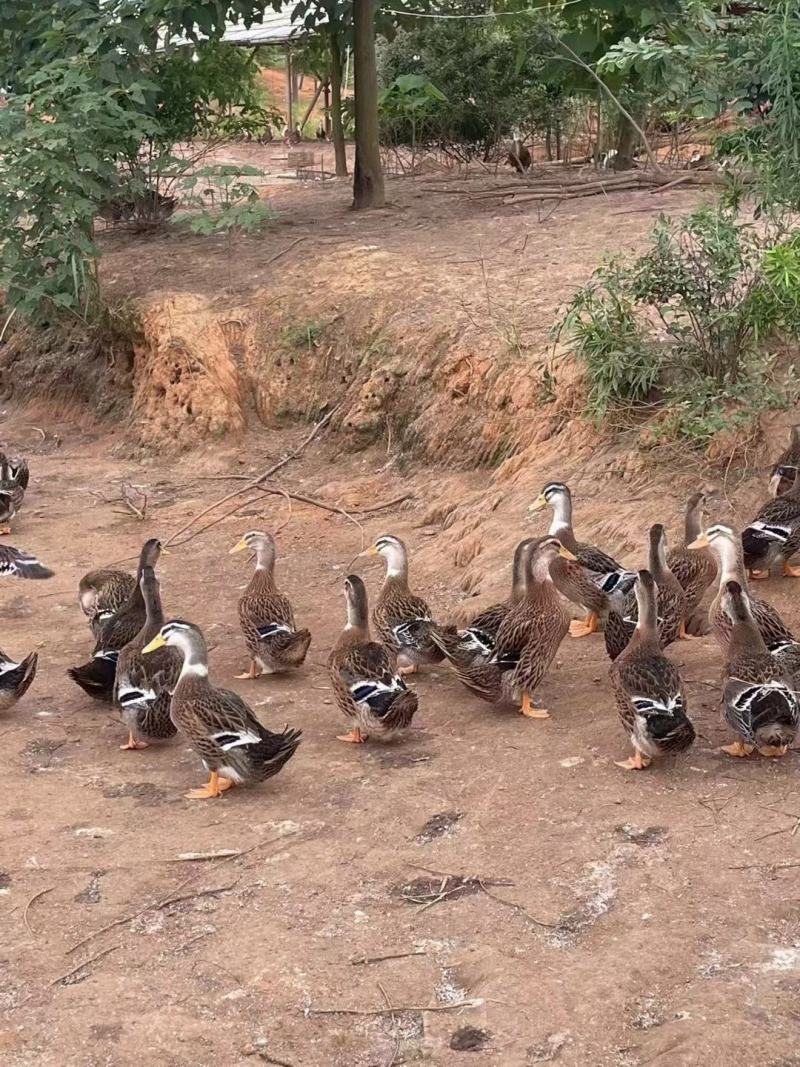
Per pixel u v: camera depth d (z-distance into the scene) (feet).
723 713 27.71
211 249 66.85
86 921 23.13
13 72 66.59
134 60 64.18
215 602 42.11
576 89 72.69
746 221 54.90
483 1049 19.19
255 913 23.13
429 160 83.51
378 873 24.23
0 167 61.36
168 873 24.72
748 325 41.73
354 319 56.03
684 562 35.47
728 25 53.52
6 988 21.24
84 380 63.67
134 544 47.80
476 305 53.16
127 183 63.31
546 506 41.75
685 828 24.72
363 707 29.60
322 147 107.04
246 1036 19.81
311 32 85.56
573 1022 19.49
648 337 44.96
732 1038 18.70
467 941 21.88
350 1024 19.98
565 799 26.35
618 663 28.04
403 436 52.06
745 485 39.86
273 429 56.85
